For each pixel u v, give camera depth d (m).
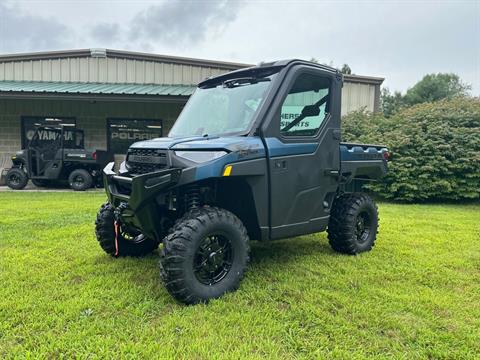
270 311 2.51
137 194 2.60
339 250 3.96
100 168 10.78
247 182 2.88
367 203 4.04
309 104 3.33
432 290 2.95
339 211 3.89
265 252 3.98
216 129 3.21
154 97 10.43
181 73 13.23
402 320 2.43
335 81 3.54
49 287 2.88
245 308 2.56
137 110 12.75
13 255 3.71
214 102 3.47
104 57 13.10
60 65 13.22
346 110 13.18
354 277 3.20
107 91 10.85
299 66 3.22
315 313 2.48
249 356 1.97
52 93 10.29
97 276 3.15
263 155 2.94
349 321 2.40
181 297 2.57
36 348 2.04
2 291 2.77
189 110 3.64
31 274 3.16
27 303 2.56
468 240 4.62
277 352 2.03
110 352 2.00
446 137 8.90
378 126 10.15
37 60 13.22
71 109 12.65
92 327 2.26
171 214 2.99
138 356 1.97
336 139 3.58
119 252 3.63
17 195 9.06
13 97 10.47
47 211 6.45
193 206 2.84
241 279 2.88
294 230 3.27
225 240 2.83
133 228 3.24
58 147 10.41
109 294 2.74
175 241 2.55
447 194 8.73
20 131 12.62
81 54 13.09
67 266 3.38
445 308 2.62
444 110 9.61
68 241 4.30
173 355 1.98
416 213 6.93
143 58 13.09
